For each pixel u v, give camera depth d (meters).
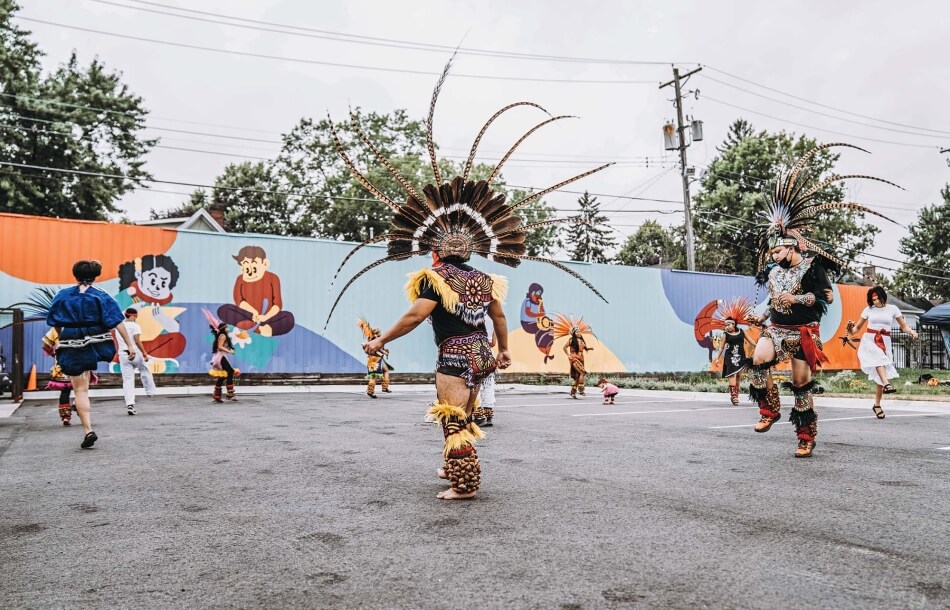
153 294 16.00
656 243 71.69
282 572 3.01
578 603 2.59
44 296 14.89
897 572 2.92
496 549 3.29
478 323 4.54
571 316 22.00
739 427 8.38
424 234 4.78
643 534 3.52
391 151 48.59
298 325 17.53
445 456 4.41
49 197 35.66
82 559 3.24
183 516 4.04
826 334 28.38
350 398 14.37
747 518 3.83
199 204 53.47
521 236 5.02
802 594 2.67
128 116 38.38
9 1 35.31
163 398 13.92
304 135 48.28
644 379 22.62
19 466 5.79
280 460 6.01
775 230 6.28
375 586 2.81
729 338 12.73
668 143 30.77
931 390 16.09
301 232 48.56
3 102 34.75
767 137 45.66
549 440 7.17
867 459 5.82
